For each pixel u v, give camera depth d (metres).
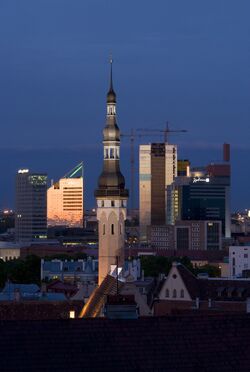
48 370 119.31
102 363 121.19
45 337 121.88
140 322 125.44
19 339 121.06
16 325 122.12
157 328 125.44
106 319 125.50
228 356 124.69
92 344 122.56
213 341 125.56
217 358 124.19
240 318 128.25
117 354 122.12
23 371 118.75
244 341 126.38
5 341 120.69
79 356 121.00
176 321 126.81
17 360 119.44
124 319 125.75
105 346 122.69
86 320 124.25
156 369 121.88
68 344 121.75
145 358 122.56
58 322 123.38
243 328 127.44
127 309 138.50
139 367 121.56
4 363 118.88
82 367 120.25
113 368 120.81
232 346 125.56
